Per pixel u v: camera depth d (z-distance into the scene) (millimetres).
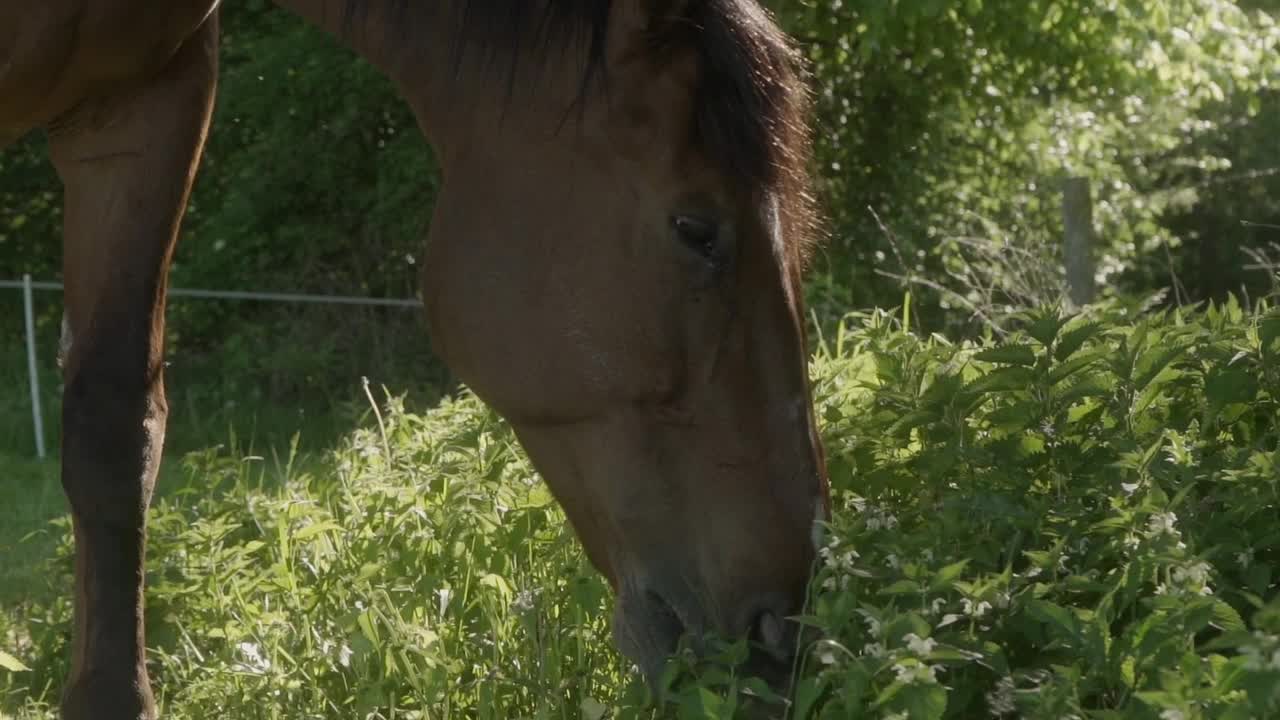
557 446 2816
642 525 2697
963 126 11469
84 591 3123
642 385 2654
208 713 3457
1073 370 3047
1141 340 3109
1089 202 8523
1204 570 2416
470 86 2803
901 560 2723
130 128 3188
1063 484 3006
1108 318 3467
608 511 2746
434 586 3586
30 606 4691
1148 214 12469
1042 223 11844
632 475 2689
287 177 11016
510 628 3426
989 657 2422
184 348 11250
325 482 4613
